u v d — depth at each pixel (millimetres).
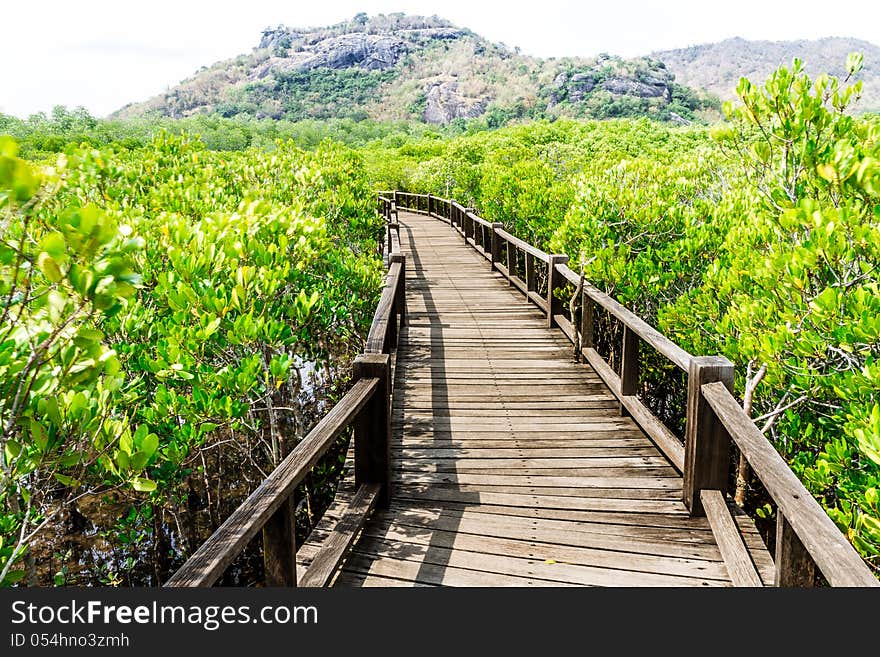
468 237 15977
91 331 2172
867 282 4082
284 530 2459
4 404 2268
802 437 4812
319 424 2957
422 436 4945
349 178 10344
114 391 2689
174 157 8422
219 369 4375
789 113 4715
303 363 6801
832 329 3902
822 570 1956
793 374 4211
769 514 5008
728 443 3594
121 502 5594
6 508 3389
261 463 6289
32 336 2188
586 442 4777
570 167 21500
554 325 8078
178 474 4953
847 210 3926
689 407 3676
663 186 8547
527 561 3320
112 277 2002
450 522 3721
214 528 5496
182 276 4316
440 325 8312
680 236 7734
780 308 4508
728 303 5504
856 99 4605
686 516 3709
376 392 3809
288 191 8617
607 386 5879
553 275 7875
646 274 6789
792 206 4715
